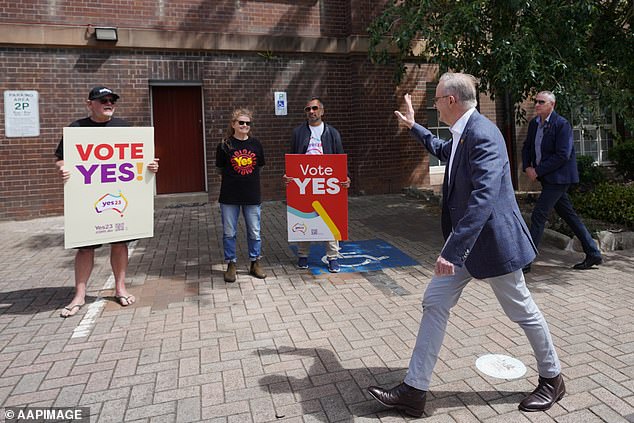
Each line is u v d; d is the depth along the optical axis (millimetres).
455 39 7270
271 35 10297
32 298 4871
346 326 4086
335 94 10914
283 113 10516
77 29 8992
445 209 2889
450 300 2799
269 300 4738
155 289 5094
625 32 7973
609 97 7324
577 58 7113
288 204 5566
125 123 4625
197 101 10234
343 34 10914
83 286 4562
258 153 5332
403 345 3709
